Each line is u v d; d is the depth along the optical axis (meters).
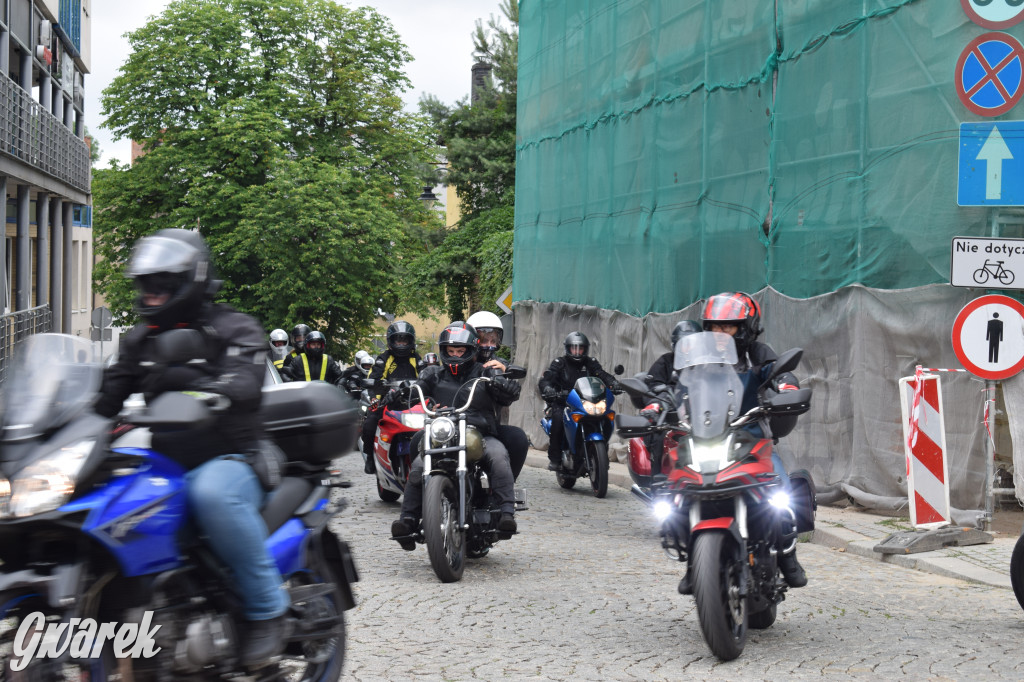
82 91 43.81
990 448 9.55
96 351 4.32
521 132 22.92
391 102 44.19
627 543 9.62
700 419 5.99
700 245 15.29
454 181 45.53
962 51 10.42
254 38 42.12
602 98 18.61
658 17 16.62
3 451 3.82
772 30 13.48
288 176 39.72
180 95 41.03
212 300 4.34
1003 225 10.29
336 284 40.34
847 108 11.95
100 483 3.87
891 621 6.72
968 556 8.54
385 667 5.64
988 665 5.70
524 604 7.17
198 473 4.14
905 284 10.98
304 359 15.61
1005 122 10.18
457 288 45.19
